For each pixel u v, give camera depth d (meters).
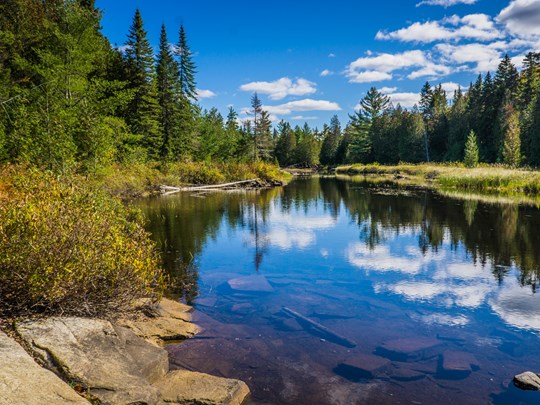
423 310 7.34
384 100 84.50
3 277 4.99
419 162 70.19
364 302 7.78
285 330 6.49
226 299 7.95
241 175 42.75
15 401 3.23
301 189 35.97
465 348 5.82
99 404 3.81
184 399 4.36
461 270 9.95
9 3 26.61
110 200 10.07
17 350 4.02
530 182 29.16
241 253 11.84
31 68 24.61
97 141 21.55
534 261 10.62
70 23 25.94
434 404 4.46
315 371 5.20
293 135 107.12
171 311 7.11
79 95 24.39
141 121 40.91
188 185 37.38
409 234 14.53
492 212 18.97
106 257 5.86
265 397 4.61
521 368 5.25
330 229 15.78
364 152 83.25
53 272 5.18
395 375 5.08
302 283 9.01
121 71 40.25
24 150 16.75
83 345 4.57
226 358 5.55
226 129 81.12
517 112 56.28
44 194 6.38
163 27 47.72
